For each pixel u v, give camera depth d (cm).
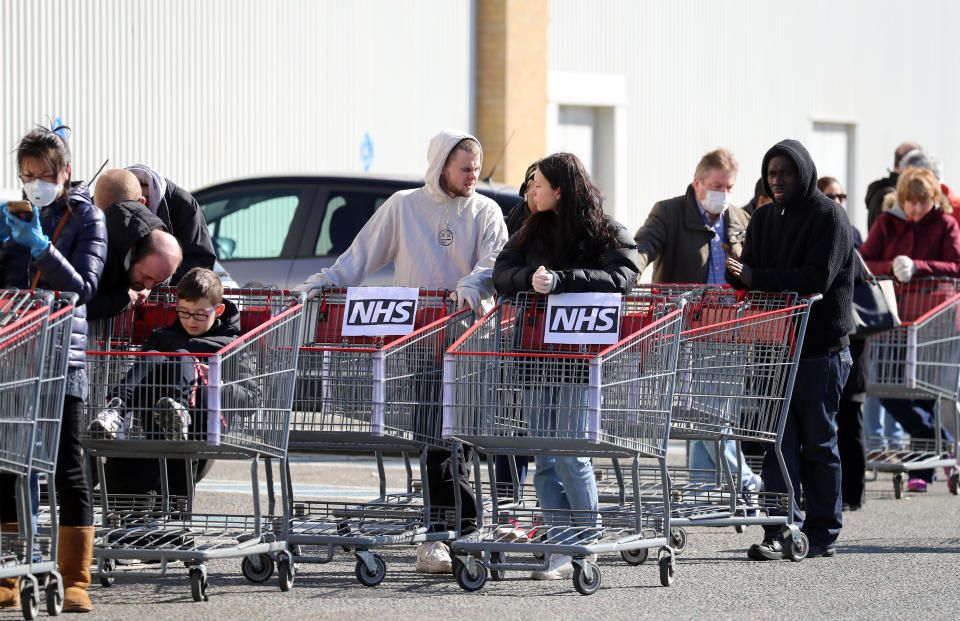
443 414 1812
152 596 1805
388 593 1845
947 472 3003
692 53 6425
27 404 1577
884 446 3077
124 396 1753
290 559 1848
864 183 7156
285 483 1856
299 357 1912
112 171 1925
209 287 1838
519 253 1917
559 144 6019
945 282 2842
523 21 5728
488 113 5684
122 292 1809
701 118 6475
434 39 5509
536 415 1805
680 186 6438
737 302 2144
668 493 1908
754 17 6650
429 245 2064
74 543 1703
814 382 2136
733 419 2120
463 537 1911
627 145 6225
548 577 1958
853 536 2378
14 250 1723
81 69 4528
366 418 1908
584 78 6034
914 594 1866
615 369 1805
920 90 7412
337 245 3212
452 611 1727
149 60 4697
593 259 1888
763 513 2259
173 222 2138
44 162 1642
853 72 7075
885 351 2808
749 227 2192
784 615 1727
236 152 4922
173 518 1975
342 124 5209
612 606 1772
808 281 2084
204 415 1744
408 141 5428
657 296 1872
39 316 1579
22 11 4388
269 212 3294
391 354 1884
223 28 4878
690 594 1856
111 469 1984
